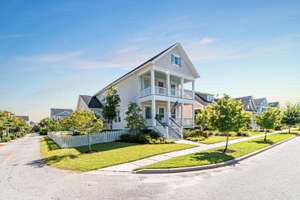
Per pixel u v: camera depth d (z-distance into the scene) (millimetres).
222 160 9695
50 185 6789
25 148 19328
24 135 52438
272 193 5645
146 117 23875
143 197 5496
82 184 6773
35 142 26656
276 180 6848
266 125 18953
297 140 21719
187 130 21750
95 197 5574
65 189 6316
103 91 30828
